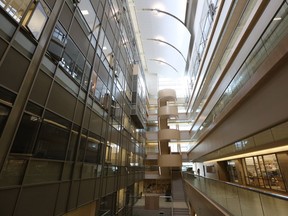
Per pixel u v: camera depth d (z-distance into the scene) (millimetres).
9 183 4078
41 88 5270
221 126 12242
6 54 4156
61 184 6121
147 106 37406
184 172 24781
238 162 14891
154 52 32781
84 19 8297
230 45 11328
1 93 4008
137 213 19781
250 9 8773
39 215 4957
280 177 9844
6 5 4258
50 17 5793
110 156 11695
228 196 6598
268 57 6047
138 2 23297
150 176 30219
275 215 4051
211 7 15648
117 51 13984
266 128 6660
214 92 14422
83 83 8117
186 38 26797
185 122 36938
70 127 6859
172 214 18438
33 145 4883
